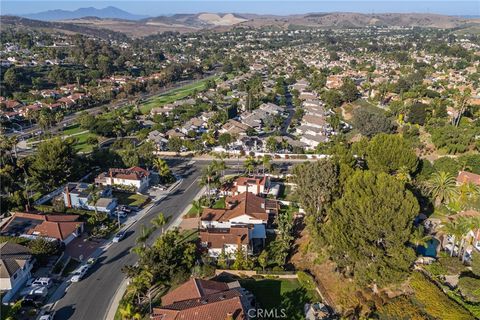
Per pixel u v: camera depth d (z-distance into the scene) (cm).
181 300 6338
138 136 16800
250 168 12838
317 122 18100
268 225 9638
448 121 16038
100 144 16462
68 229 8994
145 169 13350
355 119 16650
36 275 7662
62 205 10125
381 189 6675
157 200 11175
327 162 9200
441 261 7019
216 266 7769
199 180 12638
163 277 7331
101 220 9756
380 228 6191
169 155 15112
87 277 7694
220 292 6475
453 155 13150
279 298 6881
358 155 11600
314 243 7644
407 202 6331
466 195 9012
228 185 11788
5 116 19238
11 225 9131
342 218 6744
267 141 15400
